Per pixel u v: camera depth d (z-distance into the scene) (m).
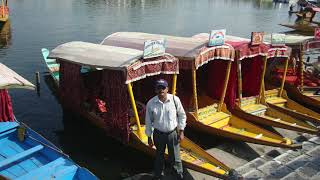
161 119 9.28
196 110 12.95
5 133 10.62
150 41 11.12
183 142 11.58
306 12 49.59
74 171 8.99
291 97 17.30
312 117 14.32
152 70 11.48
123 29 39.47
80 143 13.31
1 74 9.55
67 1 63.94
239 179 9.62
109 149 12.84
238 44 13.84
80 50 13.95
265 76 17.80
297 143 12.83
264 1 91.12
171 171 10.60
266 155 11.91
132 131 11.65
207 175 10.70
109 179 11.15
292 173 10.48
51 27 37.50
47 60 20.72
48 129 14.42
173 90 12.30
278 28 47.72
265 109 14.65
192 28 43.50
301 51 16.59
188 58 12.41
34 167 9.45
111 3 65.38
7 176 8.97
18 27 36.28
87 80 15.52
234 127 13.38
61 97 15.27
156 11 58.50
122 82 11.27
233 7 74.38
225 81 13.66
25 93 18.11
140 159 12.16
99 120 12.97
